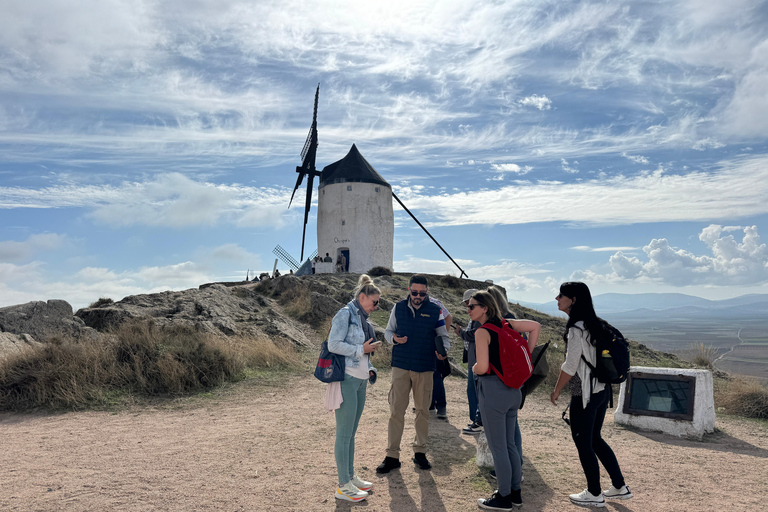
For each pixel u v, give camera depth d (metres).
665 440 6.54
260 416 7.59
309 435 6.47
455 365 11.73
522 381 4.00
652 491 4.56
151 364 9.42
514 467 4.17
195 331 12.70
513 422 4.25
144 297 16.48
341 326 4.41
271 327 15.32
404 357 5.14
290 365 11.58
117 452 5.70
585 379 4.10
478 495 4.45
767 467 5.35
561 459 5.54
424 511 4.08
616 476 4.30
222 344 11.59
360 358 4.48
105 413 7.74
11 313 11.80
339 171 45.66
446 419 7.51
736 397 8.33
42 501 4.20
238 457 5.52
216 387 9.52
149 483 4.66
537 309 25.73
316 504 4.18
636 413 7.22
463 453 5.72
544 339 15.56
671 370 7.18
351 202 44.16
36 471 5.01
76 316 13.96
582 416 4.15
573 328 4.12
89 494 4.37
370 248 44.09
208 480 4.75
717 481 4.86
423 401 5.19
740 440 6.57
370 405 8.42
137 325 11.63
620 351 4.05
